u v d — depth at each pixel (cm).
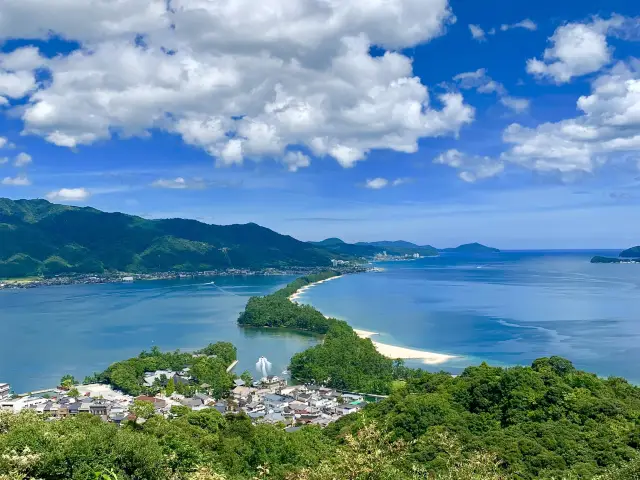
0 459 5344
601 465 7206
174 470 7125
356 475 3978
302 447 9531
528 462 7344
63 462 5775
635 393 10781
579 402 9494
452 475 4759
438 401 10312
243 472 8519
